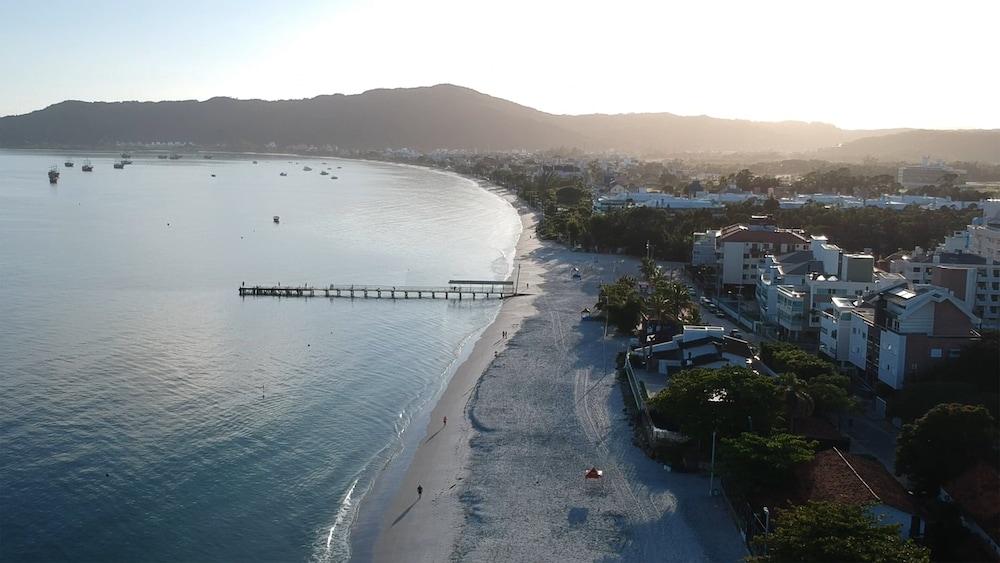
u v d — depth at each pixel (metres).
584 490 90.88
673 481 92.94
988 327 149.88
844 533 63.78
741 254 198.75
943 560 72.69
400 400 122.06
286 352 146.62
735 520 83.31
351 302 193.62
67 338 151.25
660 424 104.31
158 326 163.12
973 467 83.06
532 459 99.44
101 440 103.00
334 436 107.31
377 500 89.69
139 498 88.38
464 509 87.12
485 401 119.94
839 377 109.06
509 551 78.56
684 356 126.38
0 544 78.56
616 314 155.75
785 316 151.12
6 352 140.62
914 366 113.06
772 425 93.56
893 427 107.38
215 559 77.44
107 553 77.75
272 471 96.19
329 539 81.56
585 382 128.38
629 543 79.44
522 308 183.88
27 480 91.50
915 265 175.50
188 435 105.69
